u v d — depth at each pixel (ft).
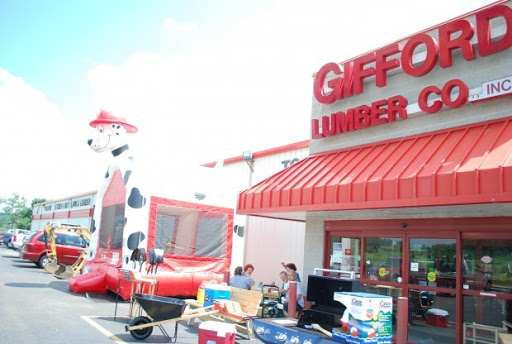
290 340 22.09
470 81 24.84
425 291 25.70
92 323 30.07
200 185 48.47
